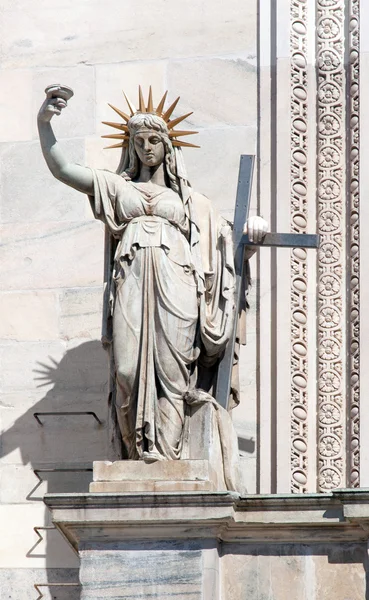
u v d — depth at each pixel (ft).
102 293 89.10
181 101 91.20
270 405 86.17
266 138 90.02
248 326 87.35
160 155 81.61
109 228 80.79
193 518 75.72
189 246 80.64
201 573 75.66
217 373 80.79
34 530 86.02
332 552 76.84
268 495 76.74
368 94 89.71
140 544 76.33
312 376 86.69
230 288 81.00
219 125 90.63
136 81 91.97
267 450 85.61
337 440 85.66
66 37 93.04
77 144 91.50
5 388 88.28
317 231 88.53
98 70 92.43
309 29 91.56
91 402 87.61
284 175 89.04
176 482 76.69
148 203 80.64
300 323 87.15
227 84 91.15
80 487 86.63
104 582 75.87
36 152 91.61
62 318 89.04
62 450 87.10
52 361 88.48
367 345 86.53
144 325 78.74
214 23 92.12
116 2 93.20
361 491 75.61
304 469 85.35
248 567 76.89
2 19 93.66
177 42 92.22
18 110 92.38
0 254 90.27
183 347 78.95
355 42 90.63
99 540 76.48
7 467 87.15
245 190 83.76
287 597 76.54
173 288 79.30
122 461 77.36
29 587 85.20
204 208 82.28
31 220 90.63
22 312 89.30
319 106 90.12
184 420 78.69
